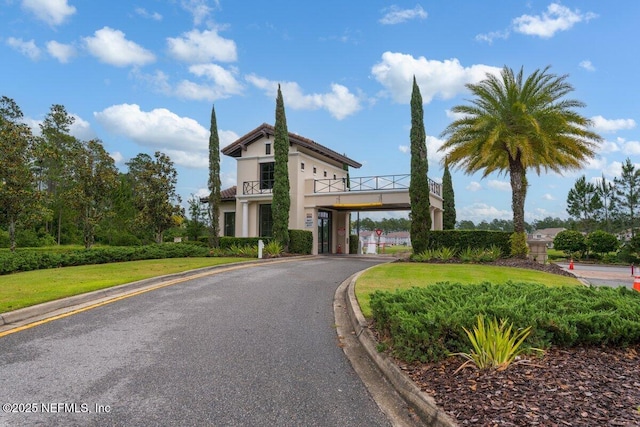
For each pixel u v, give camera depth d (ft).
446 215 113.09
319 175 94.17
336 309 26.81
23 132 51.37
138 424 10.94
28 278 35.45
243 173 90.33
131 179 154.81
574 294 20.97
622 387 12.20
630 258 105.29
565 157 59.67
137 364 15.53
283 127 76.54
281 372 15.11
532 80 59.26
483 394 11.89
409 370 14.29
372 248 111.14
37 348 17.20
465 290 21.99
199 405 12.17
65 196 61.16
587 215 166.91
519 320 16.08
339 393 13.37
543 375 13.15
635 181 154.10
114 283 32.37
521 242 61.67
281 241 75.36
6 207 48.67
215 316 23.66
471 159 64.95
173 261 56.24
